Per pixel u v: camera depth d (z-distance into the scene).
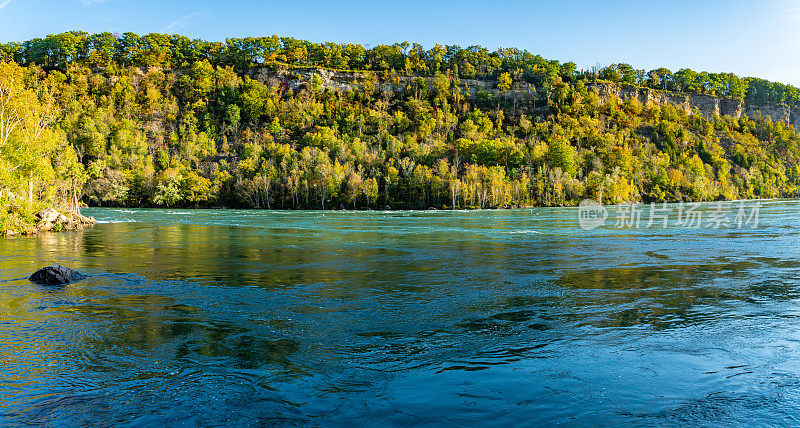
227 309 14.44
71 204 62.50
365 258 26.50
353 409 7.67
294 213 91.38
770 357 9.94
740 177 166.38
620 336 11.52
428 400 7.99
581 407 7.69
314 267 23.17
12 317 13.42
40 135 46.47
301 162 134.00
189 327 12.42
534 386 8.53
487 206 117.00
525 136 188.00
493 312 14.01
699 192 141.75
